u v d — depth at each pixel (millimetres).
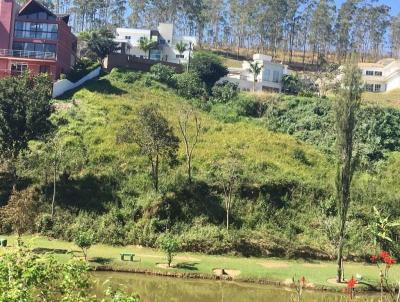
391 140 61156
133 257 36375
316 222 44781
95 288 27062
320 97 72750
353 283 17359
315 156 56812
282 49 147000
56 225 41688
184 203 44469
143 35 107438
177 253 39562
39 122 45875
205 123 61375
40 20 71500
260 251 40969
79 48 95750
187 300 27719
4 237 39344
